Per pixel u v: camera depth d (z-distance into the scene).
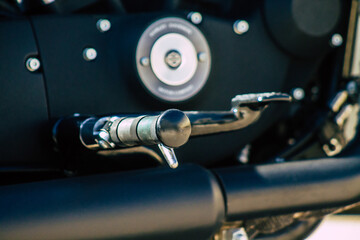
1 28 0.69
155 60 0.73
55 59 0.72
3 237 0.63
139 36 0.73
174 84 0.74
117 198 0.67
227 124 0.69
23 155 0.71
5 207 0.64
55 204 0.65
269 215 0.75
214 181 0.71
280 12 0.80
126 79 0.74
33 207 0.65
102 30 0.74
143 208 0.67
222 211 0.71
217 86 0.79
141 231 0.67
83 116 0.69
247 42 0.81
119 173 0.69
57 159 0.72
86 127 0.66
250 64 0.81
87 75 0.73
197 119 0.68
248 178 0.73
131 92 0.74
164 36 0.74
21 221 0.64
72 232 0.65
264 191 0.73
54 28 0.72
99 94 0.73
